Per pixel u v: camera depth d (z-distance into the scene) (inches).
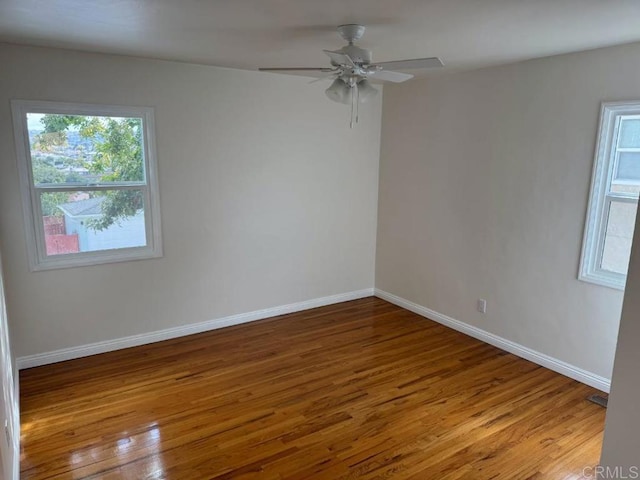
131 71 147.1
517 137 150.2
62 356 150.2
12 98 131.2
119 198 153.5
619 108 124.3
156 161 156.1
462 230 173.5
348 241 207.8
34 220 139.6
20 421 116.4
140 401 126.7
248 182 176.1
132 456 104.0
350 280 213.2
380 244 214.1
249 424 116.5
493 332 166.6
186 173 162.7
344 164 198.4
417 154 188.5
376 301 214.2
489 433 113.8
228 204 173.3
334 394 131.5
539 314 150.3
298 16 98.1
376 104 201.0
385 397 130.2
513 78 149.0
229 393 131.5
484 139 161.0
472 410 124.0
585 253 135.5
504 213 157.4
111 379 138.8
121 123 150.2
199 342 166.7
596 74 127.8
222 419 118.6
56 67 135.9
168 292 166.9
